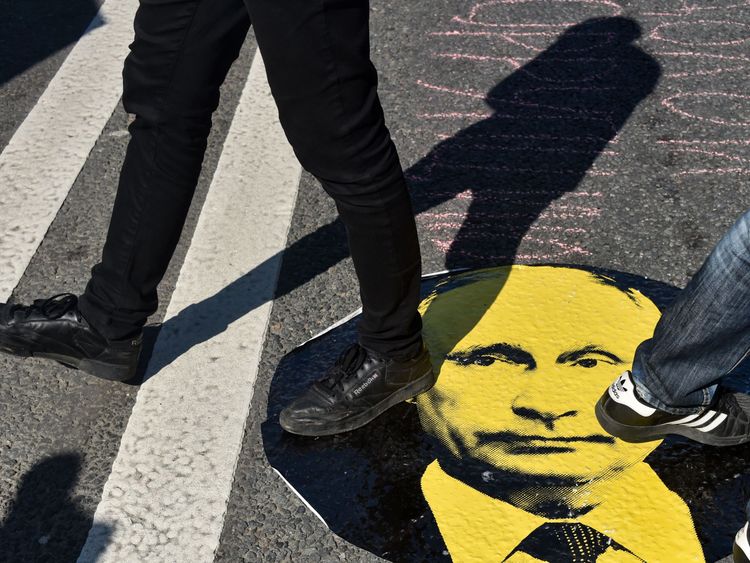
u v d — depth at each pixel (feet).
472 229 10.15
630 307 9.06
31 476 7.70
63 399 8.36
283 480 7.59
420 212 10.44
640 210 10.32
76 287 9.62
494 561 6.93
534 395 8.20
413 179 10.96
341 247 9.98
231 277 9.62
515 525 7.17
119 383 8.49
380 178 6.54
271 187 10.89
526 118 11.87
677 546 6.98
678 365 7.04
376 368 7.67
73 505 7.45
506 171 10.99
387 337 7.50
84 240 10.23
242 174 11.11
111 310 7.87
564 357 8.55
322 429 7.77
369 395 7.74
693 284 6.68
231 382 8.45
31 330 8.14
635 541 7.02
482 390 8.27
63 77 13.03
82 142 11.75
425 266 9.72
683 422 7.47
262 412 8.20
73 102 12.51
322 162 6.50
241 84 12.85
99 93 12.67
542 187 10.72
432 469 7.63
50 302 8.25
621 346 8.64
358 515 7.30
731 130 11.48
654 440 7.75
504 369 8.45
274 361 8.69
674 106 11.94
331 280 9.56
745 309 6.52
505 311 9.07
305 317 9.15
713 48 13.00
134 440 7.93
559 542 7.03
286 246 10.03
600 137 11.46
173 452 7.82
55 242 10.21
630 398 7.40
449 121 11.91
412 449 7.80
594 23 13.71
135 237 7.55
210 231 10.24
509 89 12.43
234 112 12.27
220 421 8.09
